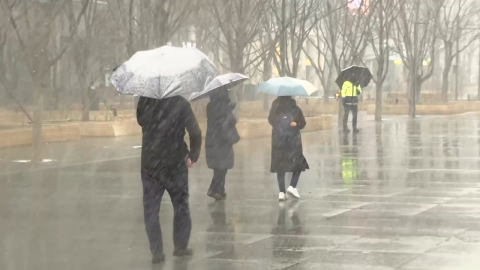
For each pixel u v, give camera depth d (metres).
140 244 20.05
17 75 64.88
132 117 65.00
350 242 20.05
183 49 18.70
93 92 67.44
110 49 64.88
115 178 33.22
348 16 79.31
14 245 19.89
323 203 26.67
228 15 52.84
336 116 87.12
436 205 26.09
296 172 27.80
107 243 20.17
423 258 18.00
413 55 88.25
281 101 27.39
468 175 34.50
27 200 27.28
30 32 42.31
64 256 18.66
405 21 86.50
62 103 68.94
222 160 27.25
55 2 44.47
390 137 57.22
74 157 41.50
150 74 17.66
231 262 17.92
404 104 102.25
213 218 23.84
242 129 53.19
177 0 55.88
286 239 20.55
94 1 62.25
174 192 18.38
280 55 61.44
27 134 47.62
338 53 111.00
